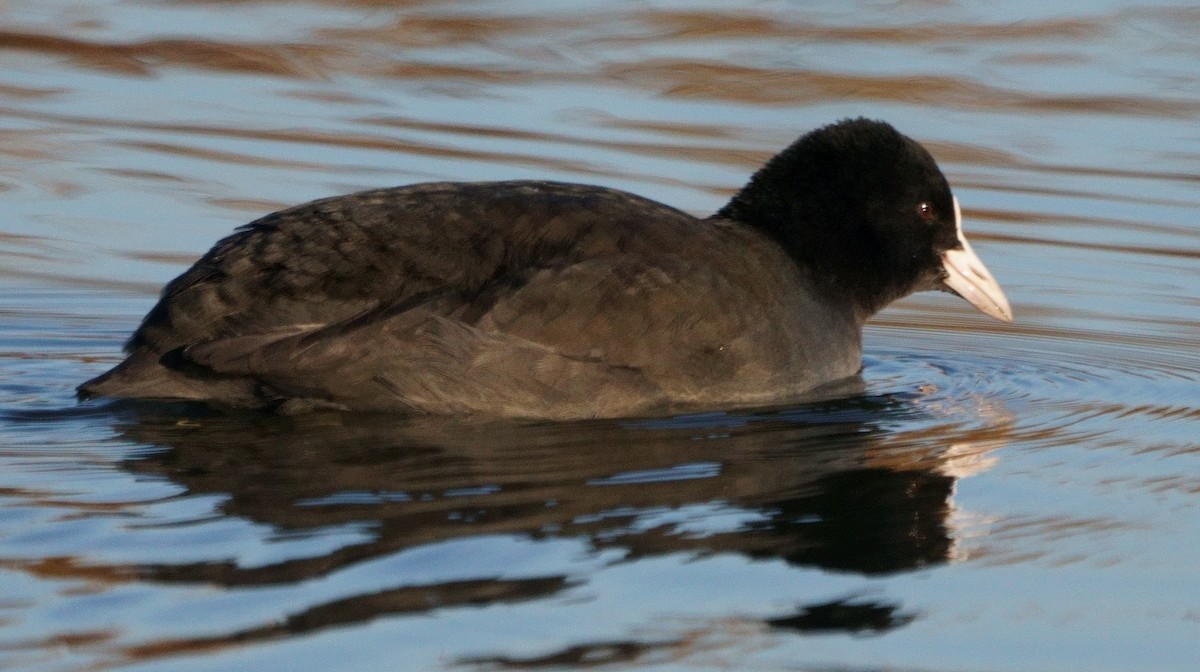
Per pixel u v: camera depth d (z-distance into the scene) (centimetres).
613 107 2283
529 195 1241
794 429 1192
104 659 735
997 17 2627
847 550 933
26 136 2123
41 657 736
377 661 746
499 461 1070
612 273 1200
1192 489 1076
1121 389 1370
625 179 1977
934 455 1145
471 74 2409
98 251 1755
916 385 1364
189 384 1146
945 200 1413
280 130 2173
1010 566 926
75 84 2348
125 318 1553
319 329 1139
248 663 738
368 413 1179
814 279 1356
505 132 2172
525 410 1180
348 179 1978
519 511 965
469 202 1219
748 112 2272
